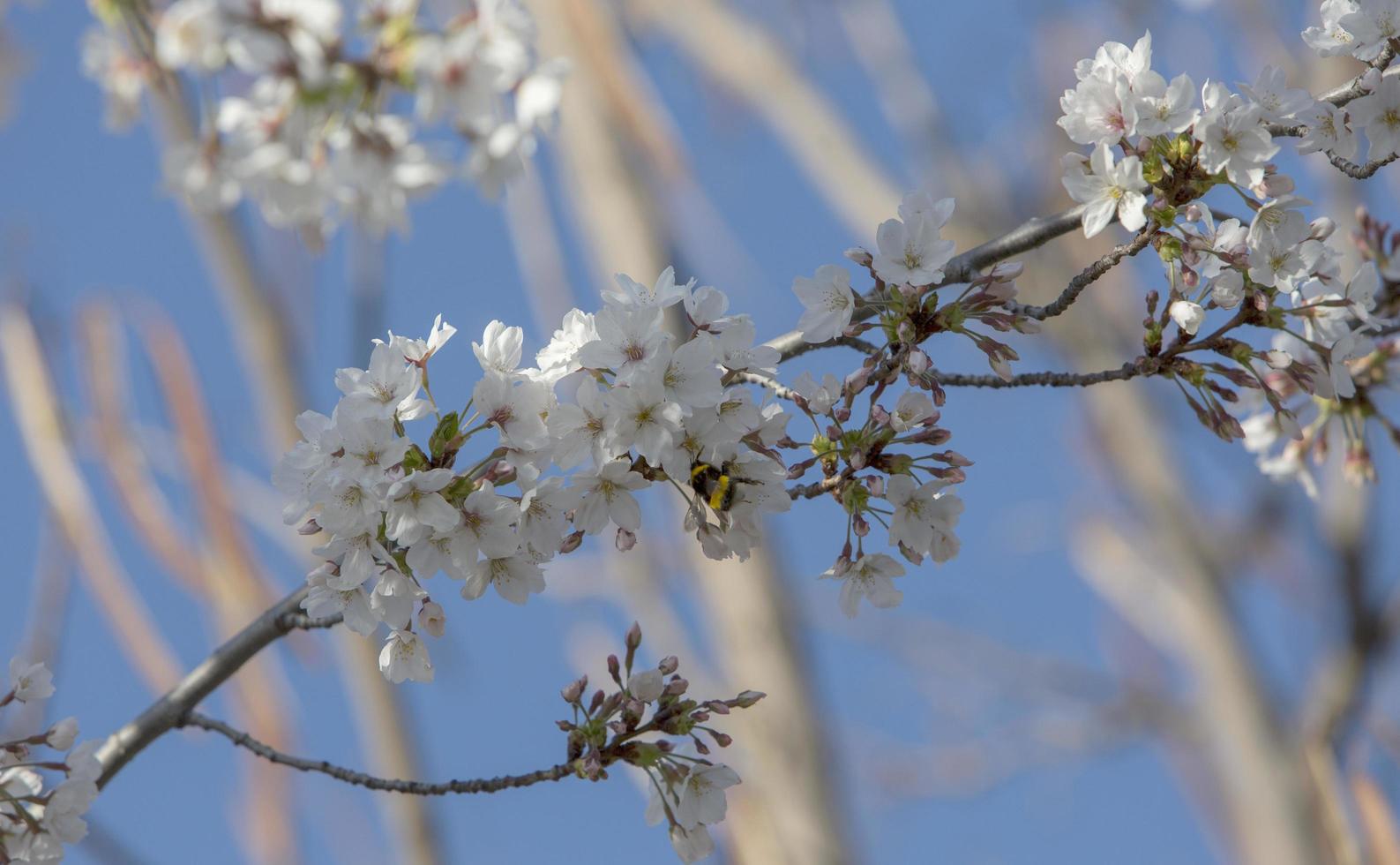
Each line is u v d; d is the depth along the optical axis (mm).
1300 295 4273
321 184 5676
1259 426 5562
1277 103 3730
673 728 3908
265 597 7836
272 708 8258
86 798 4137
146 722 4371
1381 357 5234
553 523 3639
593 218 10188
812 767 9625
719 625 10234
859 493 3805
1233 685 11883
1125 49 3814
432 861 9273
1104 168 3768
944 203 3865
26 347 7301
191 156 5715
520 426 3588
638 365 3518
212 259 9555
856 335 4051
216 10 5312
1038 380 4055
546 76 5664
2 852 4102
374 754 9391
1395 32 3846
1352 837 8758
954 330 3834
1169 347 4004
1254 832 11703
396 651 3754
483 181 5715
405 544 3457
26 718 4699
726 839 9398
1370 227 5277
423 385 3633
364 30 5379
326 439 3510
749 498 3742
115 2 5715
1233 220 3756
